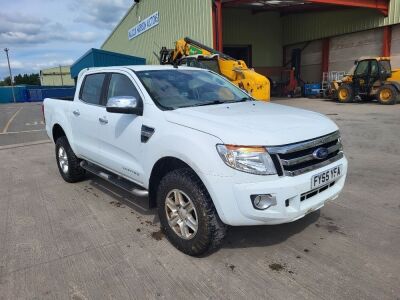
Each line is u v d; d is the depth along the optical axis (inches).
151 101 159.5
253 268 134.7
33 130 580.7
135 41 1357.0
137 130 161.0
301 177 128.0
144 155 157.8
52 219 186.7
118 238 162.2
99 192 225.5
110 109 158.9
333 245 148.7
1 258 148.6
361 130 399.5
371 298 115.4
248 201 123.2
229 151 123.7
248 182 122.9
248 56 1157.1
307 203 132.0
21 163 320.8
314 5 982.4
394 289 119.3
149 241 158.4
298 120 142.9
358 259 137.6
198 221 135.6
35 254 150.9
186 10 888.9
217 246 140.9
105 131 186.4
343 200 196.1
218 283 126.5
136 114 163.8
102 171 206.4
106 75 196.9
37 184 249.9
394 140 340.2
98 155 197.6
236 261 140.0
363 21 906.1
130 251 150.3
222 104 168.1
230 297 118.8
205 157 127.6
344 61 994.1
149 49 1200.2
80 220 183.6
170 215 149.8
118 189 229.5
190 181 136.2
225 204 126.0
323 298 116.3
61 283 130.0
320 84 1020.5
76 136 219.8
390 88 672.4
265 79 589.3
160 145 145.9
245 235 159.9
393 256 138.9
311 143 131.6
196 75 194.5
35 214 194.4
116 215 188.1
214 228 134.2
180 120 142.6
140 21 1248.2
